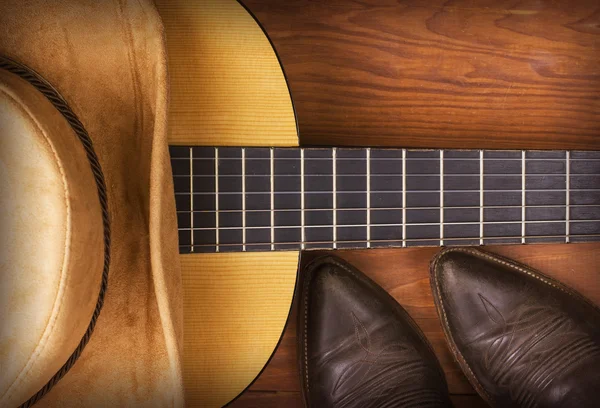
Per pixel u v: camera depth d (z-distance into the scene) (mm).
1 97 356
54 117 367
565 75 516
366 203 458
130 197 412
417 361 499
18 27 383
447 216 464
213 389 468
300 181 452
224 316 462
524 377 497
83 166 373
